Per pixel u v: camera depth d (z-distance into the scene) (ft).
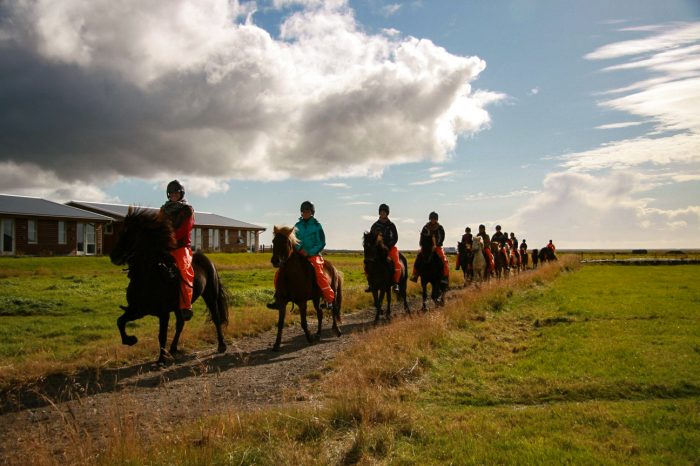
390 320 45.75
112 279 80.23
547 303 53.31
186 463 14.75
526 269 139.95
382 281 45.75
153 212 29.53
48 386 25.13
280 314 35.24
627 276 100.32
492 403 21.52
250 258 154.51
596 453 15.37
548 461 14.78
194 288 31.83
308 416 18.51
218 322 34.35
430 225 52.31
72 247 136.36
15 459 15.93
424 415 19.26
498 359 29.14
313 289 36.78
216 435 16.55
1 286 64.54
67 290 63.05
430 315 38.32
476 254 71.05
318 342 37.42
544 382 23.67
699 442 16.16
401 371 25.09
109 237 154.92
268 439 16.66
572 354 28.91
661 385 22.52
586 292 64.69
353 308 56.95
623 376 23.89
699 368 25.11
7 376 25.39
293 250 35.68
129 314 29.30
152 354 32.32
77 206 163.32
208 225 184.55
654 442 16.21
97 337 37.42
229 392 24.30
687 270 125.18
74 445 15.84
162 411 20.99
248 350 35.09
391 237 47.03
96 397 23.21
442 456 15.58
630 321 40.29
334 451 15.96
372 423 18.03
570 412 19.22
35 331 38.70
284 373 27.78
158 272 28.78
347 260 167.43
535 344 32.78
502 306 49.62
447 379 24.77
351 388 21.72
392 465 15.14
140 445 16.26
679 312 44.73
